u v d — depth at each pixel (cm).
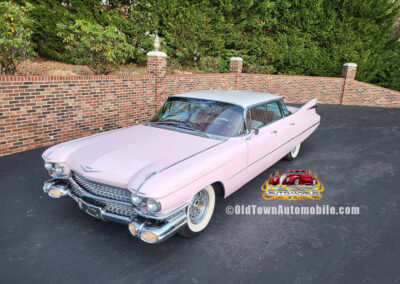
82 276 278
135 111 827
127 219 298
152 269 291
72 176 347
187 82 1000
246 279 279
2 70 803
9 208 393
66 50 1106
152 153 337
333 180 528
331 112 1238
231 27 1469
